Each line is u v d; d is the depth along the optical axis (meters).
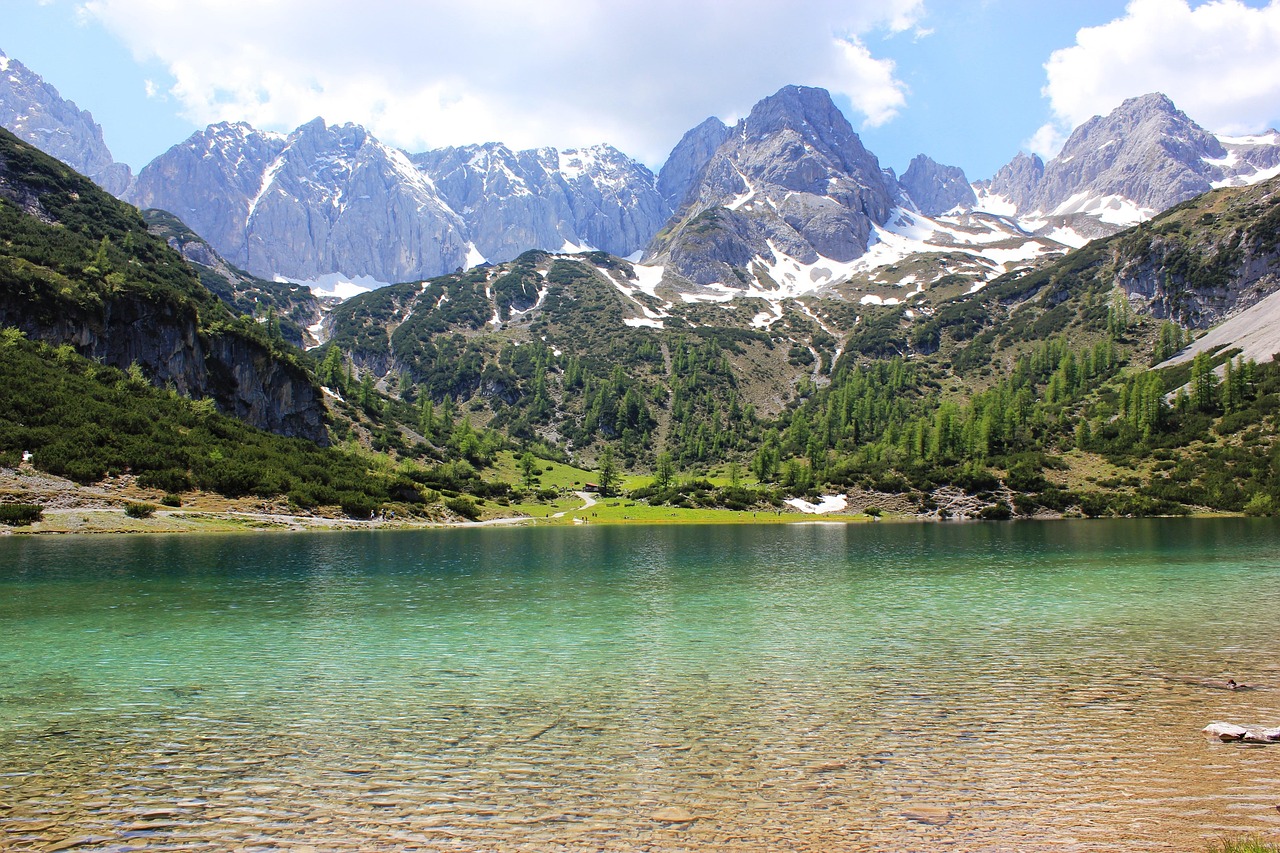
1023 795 18.19
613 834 16.31
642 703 26.31
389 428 187.62
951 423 180.12
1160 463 158.25
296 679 29.70
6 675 30.22
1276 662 31.33
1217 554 74.56
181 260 186.50
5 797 18.38
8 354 108.38
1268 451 147.38
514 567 68.19
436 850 15.62
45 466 91.44
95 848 15.71
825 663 32.12
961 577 60.69
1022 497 148.62
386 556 75.38
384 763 20.66
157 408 118.88
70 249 140.38
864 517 150.25
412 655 33.88
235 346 147.00
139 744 22.20
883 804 17.80
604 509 158.00
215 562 65.94
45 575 56.81
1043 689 27.61
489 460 191.62
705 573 64.38
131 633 38.34
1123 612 43.88
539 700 26.77
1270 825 16.27
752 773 19.83
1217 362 194.12
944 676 29.72
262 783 19.28
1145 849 15.27
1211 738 22.05
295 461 126.25
